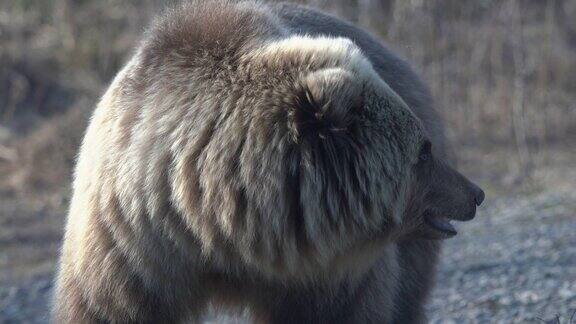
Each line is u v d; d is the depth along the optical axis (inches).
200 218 414.3
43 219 1157.1
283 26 478.9
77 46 1676.9
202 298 460.8
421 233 454.6
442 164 456.4
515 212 1149.1
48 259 1016.9
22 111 1523.1
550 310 694.5
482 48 1777.8
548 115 1628.9
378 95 420.5
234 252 424.8
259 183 404.8
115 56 1647.4
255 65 415.8
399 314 558.9
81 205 454.0
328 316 471.8
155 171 420.2
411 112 431.5
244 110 408.5
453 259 928.3
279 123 406.6
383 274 486.0
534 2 2038.6
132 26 1688.0
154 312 443.8
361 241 431.5
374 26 1747.0
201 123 412.2
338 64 417.4
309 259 427.2
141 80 439.2
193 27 434.6
